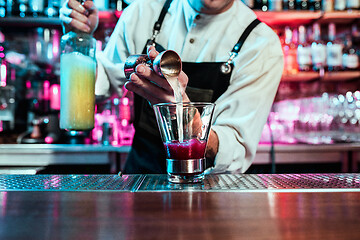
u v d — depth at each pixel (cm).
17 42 326
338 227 49
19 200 67
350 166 262
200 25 138
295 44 312
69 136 295
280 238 45
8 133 310
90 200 67
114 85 153
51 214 57
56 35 302
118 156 261
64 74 109
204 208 60
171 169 84
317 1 312
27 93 314
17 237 46
